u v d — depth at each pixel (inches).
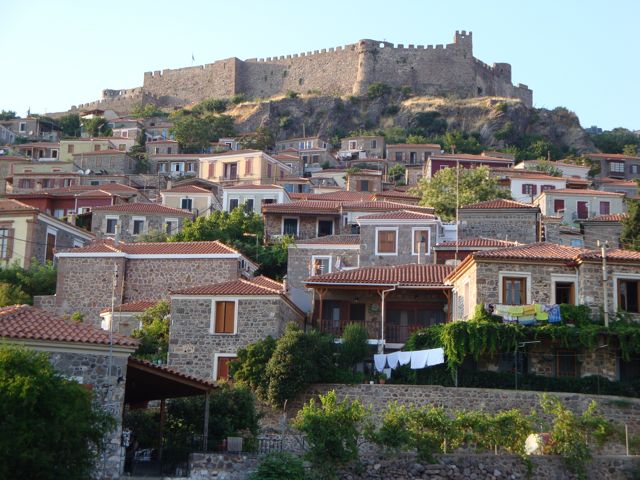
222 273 2417.6
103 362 1309.1
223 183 4421.8
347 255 2600.9
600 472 1451.8
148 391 1513.3
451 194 3442.4
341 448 1387.8
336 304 2213.3
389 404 1619.1
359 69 6879.9
